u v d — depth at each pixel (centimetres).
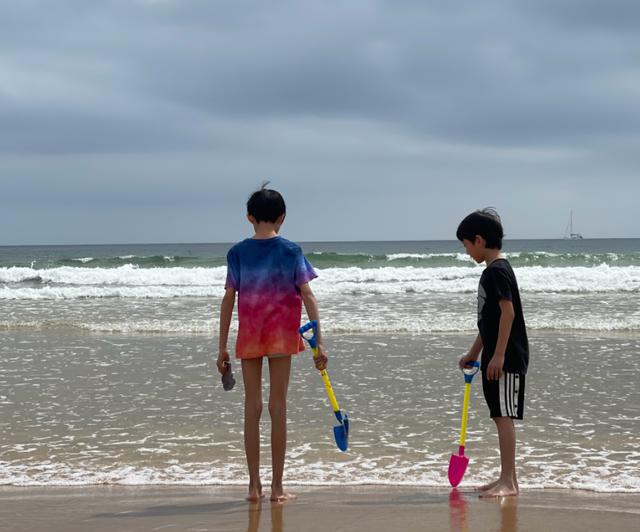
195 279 2352
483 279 418
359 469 466
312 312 408
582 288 1941
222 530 338
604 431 562
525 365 415
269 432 568
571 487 421
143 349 1009
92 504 390
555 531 330
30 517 363
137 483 438
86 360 919
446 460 486
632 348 984
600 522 344
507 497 397
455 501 390
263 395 704
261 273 407
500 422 413
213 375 819
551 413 624
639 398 682
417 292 1923
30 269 2438
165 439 548
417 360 900
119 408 656
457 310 1471
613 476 444
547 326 1188
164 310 1530
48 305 1642
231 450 517
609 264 3142
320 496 404
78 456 502
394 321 1277
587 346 1001
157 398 699
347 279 2388
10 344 1059
